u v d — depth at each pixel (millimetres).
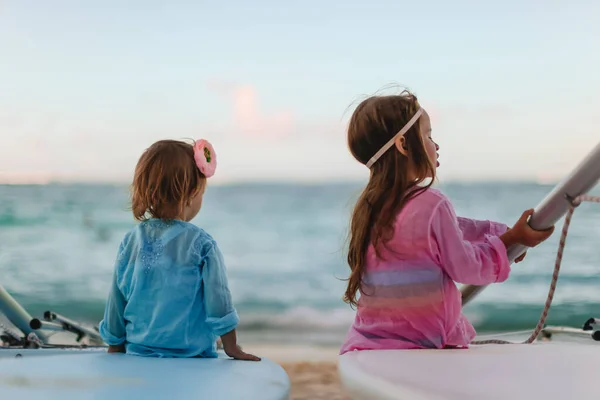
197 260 2125
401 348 1869
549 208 1788
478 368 1334
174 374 1469
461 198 17281
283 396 1330
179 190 2207
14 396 1245
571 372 1281
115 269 2199
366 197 1989
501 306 9883
